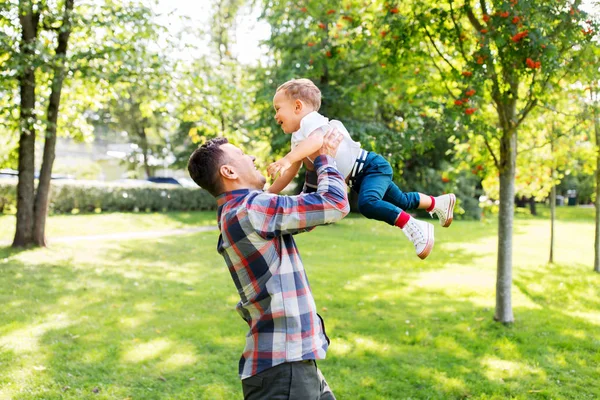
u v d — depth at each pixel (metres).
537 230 16.39
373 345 4.75
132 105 26.67
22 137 9.57
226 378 3.98
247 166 1.87
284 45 13.25
